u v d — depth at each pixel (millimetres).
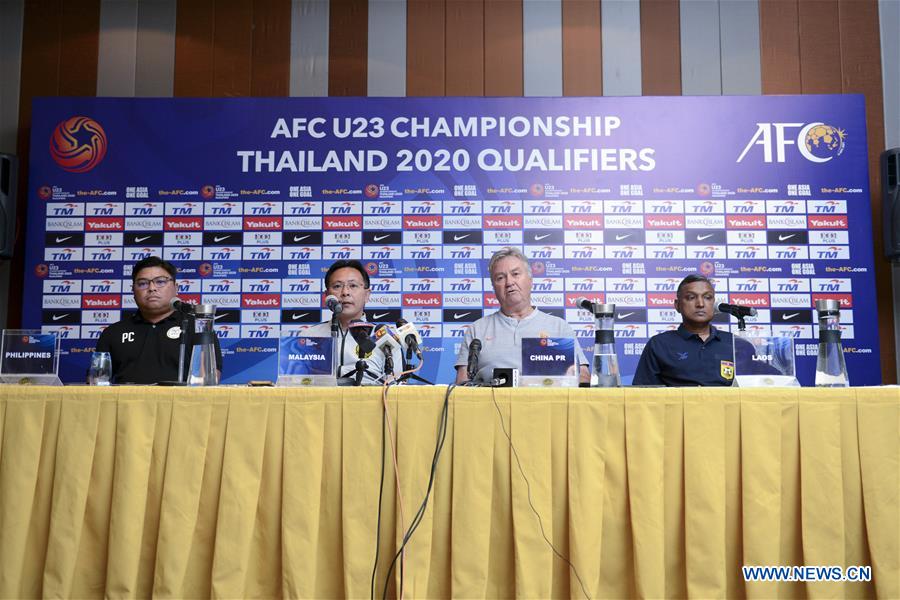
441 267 3840
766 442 1626
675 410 1650
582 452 1636
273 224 3879
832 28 4062
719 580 1572
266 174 3914
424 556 1600
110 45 4133
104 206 3887
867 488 1601
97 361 2293
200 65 4109
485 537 1603
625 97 3932
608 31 4094
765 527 1587
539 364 1904
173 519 1625
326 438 1670
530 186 3883
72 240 3861
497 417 1656
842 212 3816
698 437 1633
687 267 3809
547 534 1598
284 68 4102
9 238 3781
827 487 1598
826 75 4039
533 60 4086
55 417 1688
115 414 1686
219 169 3916
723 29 4074
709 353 3314
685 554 1602
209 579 1630
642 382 3352
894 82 4027
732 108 3906
